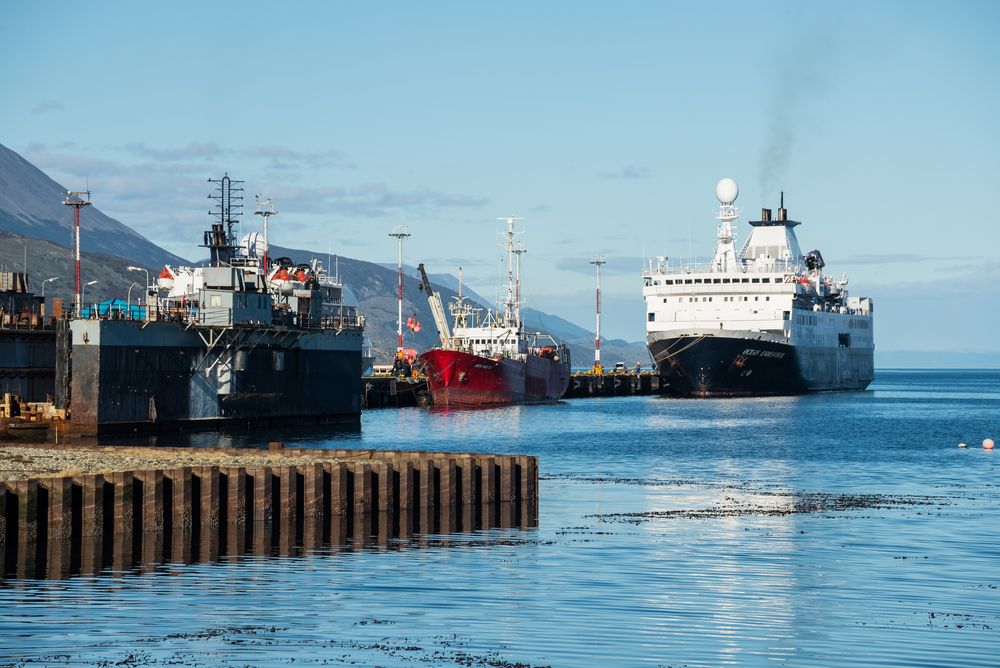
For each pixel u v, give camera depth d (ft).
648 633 200.34
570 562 260.42
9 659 180.65
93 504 271.49
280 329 586.86
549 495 381.40
